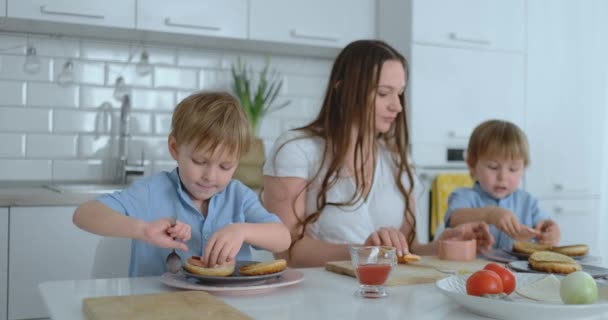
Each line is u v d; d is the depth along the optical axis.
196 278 1.18
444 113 3.33
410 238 1.85
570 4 3.64
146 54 3.13
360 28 3.44
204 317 0.86
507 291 1.05
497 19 3.46
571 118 3.64
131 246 1.51
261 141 3.24
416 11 3.24
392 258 1.10
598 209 3.70
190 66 3.32
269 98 3.49
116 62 3.17
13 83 2.98
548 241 1.74
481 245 1.69
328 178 1.73
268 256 2.14
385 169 1.84
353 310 0.99
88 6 2.83
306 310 0.99
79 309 0.98
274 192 1.75
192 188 1.46
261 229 1.33
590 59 3.69
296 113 3.55
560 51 3.62
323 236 1.75
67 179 3.08
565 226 3.62
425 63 3.28
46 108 3.04
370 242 1.45
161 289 1.15
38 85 3.02
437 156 3.31
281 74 3.53
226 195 1.57
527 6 3.54
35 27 2.90
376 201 1.80
